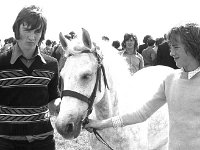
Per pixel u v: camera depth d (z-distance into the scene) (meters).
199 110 1.88
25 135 2.29
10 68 2.25
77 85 2.41
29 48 2.22
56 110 2.59
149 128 3.26
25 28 2.13
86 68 2.43
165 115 3.42
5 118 2.26
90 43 2.50
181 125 1.92
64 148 5.45
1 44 12.76
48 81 2.36
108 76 2.69
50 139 2.42
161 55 7.20
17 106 2.27
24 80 2.26
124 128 2.70
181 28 1.91
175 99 1.96
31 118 2.28
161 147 3.35
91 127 2.48
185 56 1.95
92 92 2.50
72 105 2.37
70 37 2.87
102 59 2.63
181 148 1.92
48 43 10.09
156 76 3.63
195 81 1.92
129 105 2.88
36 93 2.29
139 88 3.37
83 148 5.44
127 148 2.74
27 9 2.16
